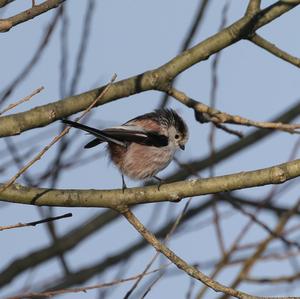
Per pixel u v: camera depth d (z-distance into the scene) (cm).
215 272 1185
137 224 935
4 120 972
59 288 1444
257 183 918
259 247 1197
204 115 1118
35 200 929
